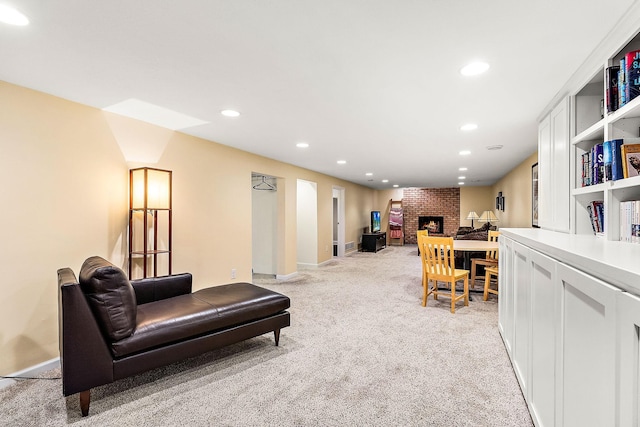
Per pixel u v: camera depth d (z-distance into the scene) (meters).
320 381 2.13
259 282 5.35
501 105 2.64
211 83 2.21
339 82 2.19
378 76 2.09
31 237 2.29
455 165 5.90
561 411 1.21
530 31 1.56
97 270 1.84
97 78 2.12
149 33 1.58
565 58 1.84
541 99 2.49
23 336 2.25
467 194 10.71
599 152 1.88
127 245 3.00
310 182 6.95
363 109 2.75
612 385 0.81
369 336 2.92
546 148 2.77
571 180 2.23
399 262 7.54
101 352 1.79
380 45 1.70
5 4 1.34
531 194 4.95
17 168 2.22
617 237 1.62
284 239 5.58
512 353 2.26
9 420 1.73
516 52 1.77
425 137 3.73
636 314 0.70
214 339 2.26
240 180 4.43
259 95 2.43
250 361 2.42
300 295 4.45
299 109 2.75
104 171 2.78
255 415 1.77
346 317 3.47
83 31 1.56
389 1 1.33
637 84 1.50
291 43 1.68
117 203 2.90
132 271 3.06
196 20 1.47
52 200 2.42
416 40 1.65
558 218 2.43
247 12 1.41
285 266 5.58
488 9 1.39
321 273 6.15
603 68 1.80
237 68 1.98
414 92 2.36
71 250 2.54
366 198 10.52
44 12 1.40
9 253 2.18
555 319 1.27
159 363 2.00
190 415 1.77
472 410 1.81
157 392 2.00
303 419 1.73
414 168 6.28
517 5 1.36
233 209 4.29
